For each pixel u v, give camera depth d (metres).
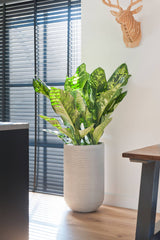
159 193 2.84
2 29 3.88
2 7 3.89
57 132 3.01
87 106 2.86
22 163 1.73
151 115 2.88
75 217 2.74
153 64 2.85
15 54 3.85
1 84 3.93
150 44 2.85
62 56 3.51
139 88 2.93
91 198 2.77
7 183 1.64
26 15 3.73
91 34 3.15
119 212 2.88
